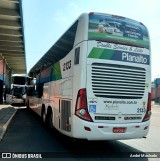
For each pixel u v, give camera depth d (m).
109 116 6.62
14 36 18.80
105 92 6.63
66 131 7.26
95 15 6.84
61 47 8.44
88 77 6.50
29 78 19.56
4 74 29.59
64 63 7.91
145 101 7.20
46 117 10.77
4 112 18.14
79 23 6.92
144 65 7.27
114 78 6.77
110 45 6.80
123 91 6.86
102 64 6.66
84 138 6.40
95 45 6.64
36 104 14.60
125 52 6.98
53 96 9.38
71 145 8.05
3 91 29.70
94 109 6.48
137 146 8.13
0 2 13.07
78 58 6.70
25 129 11.11
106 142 8.64
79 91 6.49
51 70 10.07
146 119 7.17
